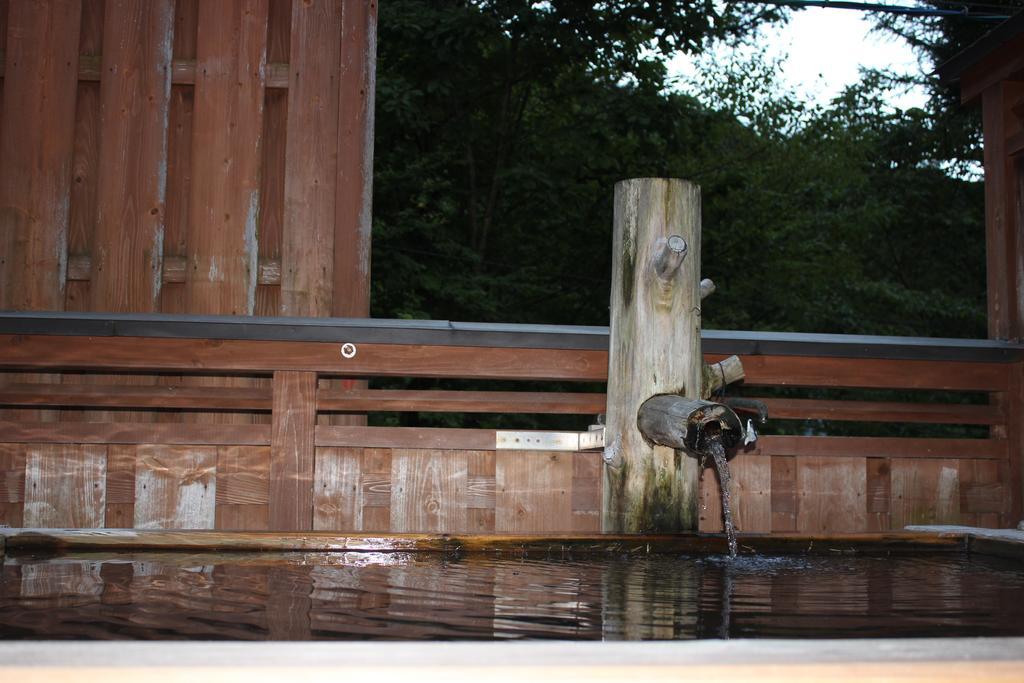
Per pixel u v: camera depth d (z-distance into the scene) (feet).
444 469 17.20
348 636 7.85
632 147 44.57
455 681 3.92
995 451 18.76
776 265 48.98
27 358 16.34
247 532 13.62
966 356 18.53
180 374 17.98
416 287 37.52
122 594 9.81
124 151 19.27
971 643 4.28
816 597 10.37
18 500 16.56
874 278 58.13
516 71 42.80
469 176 44.27
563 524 17.33
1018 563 13.75
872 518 18.25
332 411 18.98
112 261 19.11
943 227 55.72
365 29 19.83
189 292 19.19
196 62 19.56
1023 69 19.99
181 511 16.83
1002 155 20.71
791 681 3.95
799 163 57.21
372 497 17.02
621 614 9.15
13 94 19.21
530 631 8.24
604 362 17.44
